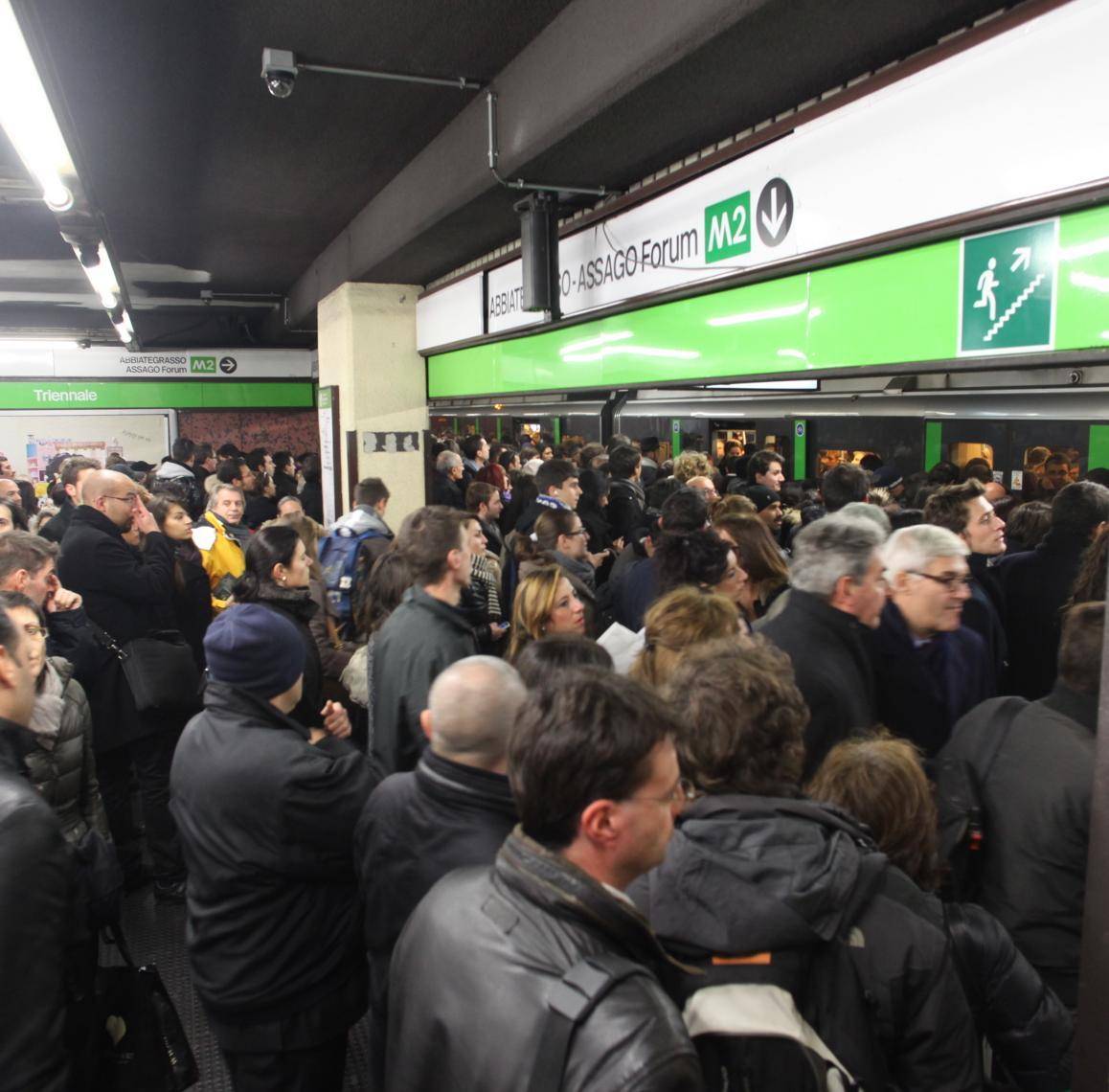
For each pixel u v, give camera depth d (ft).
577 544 12.84
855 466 14.25
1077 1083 4.20
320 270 30.14
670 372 14.19
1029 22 7.95
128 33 12.33
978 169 8.53
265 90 14.51
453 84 13.98
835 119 10.18
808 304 11.27
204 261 31.48
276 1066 6.80
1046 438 19.77
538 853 3.83
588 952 3.60
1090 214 7.78
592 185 14.98
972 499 10.69
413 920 4.13
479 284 21.44
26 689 5.68
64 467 18.66
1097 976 4.11
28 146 13.21
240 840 6.51
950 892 6.31
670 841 4.50
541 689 3.99
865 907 4.47
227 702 6.82
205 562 15.64
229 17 11.80
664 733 3.87
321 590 13.44
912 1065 4.52
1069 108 7.63
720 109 11.32
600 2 10.68
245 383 49.11
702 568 9.25
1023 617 10.95
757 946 4.16
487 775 5.67
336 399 27.58
